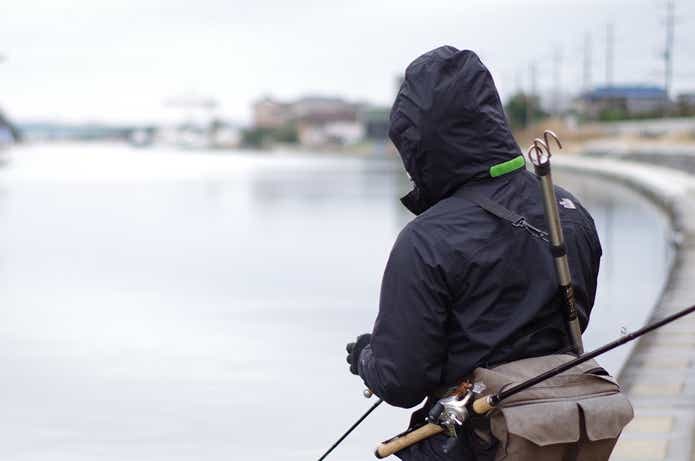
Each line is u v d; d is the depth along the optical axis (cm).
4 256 2448
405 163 455
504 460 426
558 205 470
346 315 1579
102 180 6756
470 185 449
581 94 10075
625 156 7525
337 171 8606
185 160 13162
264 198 4697
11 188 5759
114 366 1256
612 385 436
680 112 8506
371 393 475
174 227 3228
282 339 1402
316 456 910
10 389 1148
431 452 447
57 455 915
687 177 5050
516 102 11094
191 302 1725
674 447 810
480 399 427
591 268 472
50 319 1577
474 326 438
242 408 1065
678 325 1316
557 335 451
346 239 2748
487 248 436
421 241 438
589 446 429
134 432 983
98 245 2694
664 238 2555
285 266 2186
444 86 441
